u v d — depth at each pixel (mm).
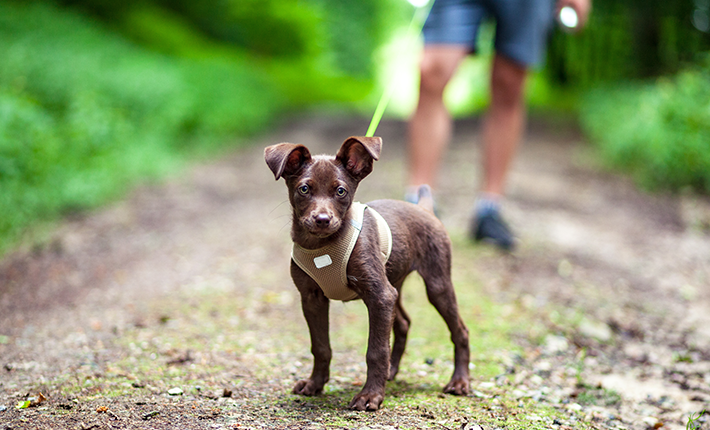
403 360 2055
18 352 2025
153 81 5348
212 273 2633
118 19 8891
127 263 2721
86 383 1860
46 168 3453
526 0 2752
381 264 1774
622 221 3607
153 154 4719
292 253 1782
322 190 1728
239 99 7254
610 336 2283
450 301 1889
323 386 1867
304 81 14375
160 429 1668
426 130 2746
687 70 5285
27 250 2814
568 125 7715
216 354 2037
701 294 2627
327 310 1840
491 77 2941
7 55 4320
